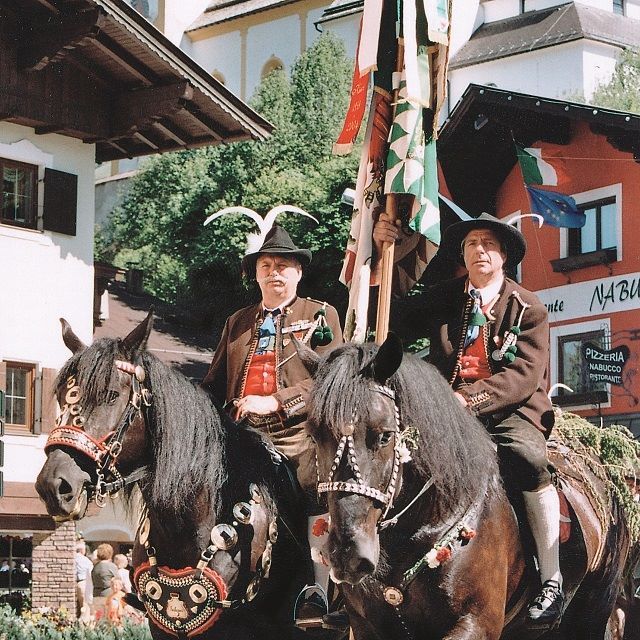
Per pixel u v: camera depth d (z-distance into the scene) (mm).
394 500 5359
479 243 6656
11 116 21859
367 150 7488
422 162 7152
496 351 6441
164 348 31734
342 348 5512
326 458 5207
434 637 5672
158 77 22656
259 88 42375
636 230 25922
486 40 43094
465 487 5691
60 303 22859
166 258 38500
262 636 6172
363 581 5656
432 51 7344
